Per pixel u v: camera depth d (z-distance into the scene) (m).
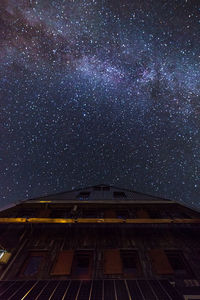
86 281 5.46
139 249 6.98
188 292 5.11
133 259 6.83
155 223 8.06
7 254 6.67
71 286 5.11
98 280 5.53
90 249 6.96
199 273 5.93
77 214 9.10
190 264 6.33
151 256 6.58
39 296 4.48
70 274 5.95
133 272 6.44
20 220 7.51
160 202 10.19
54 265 6.26
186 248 7.10
